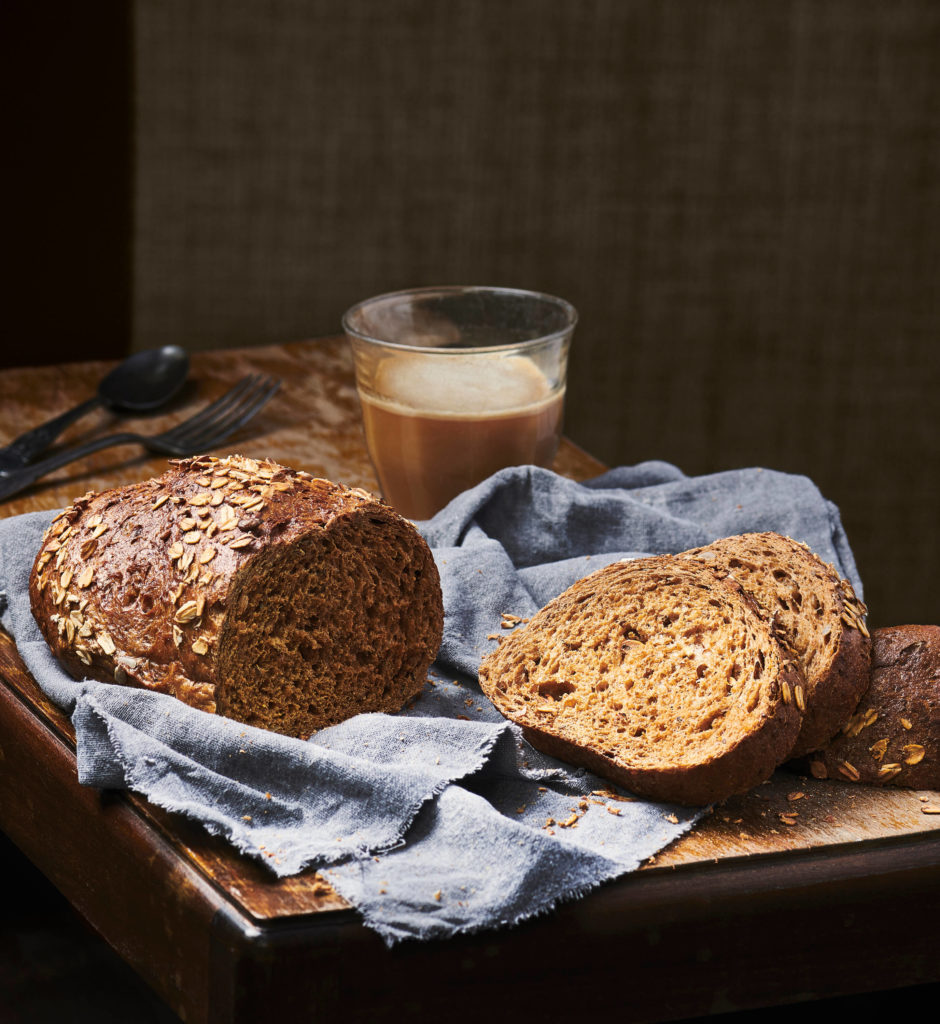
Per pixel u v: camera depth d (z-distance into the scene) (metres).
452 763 1.20
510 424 1.40
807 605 1.23
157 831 1.17
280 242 1.92
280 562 1.22
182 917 1.15
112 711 1.20
